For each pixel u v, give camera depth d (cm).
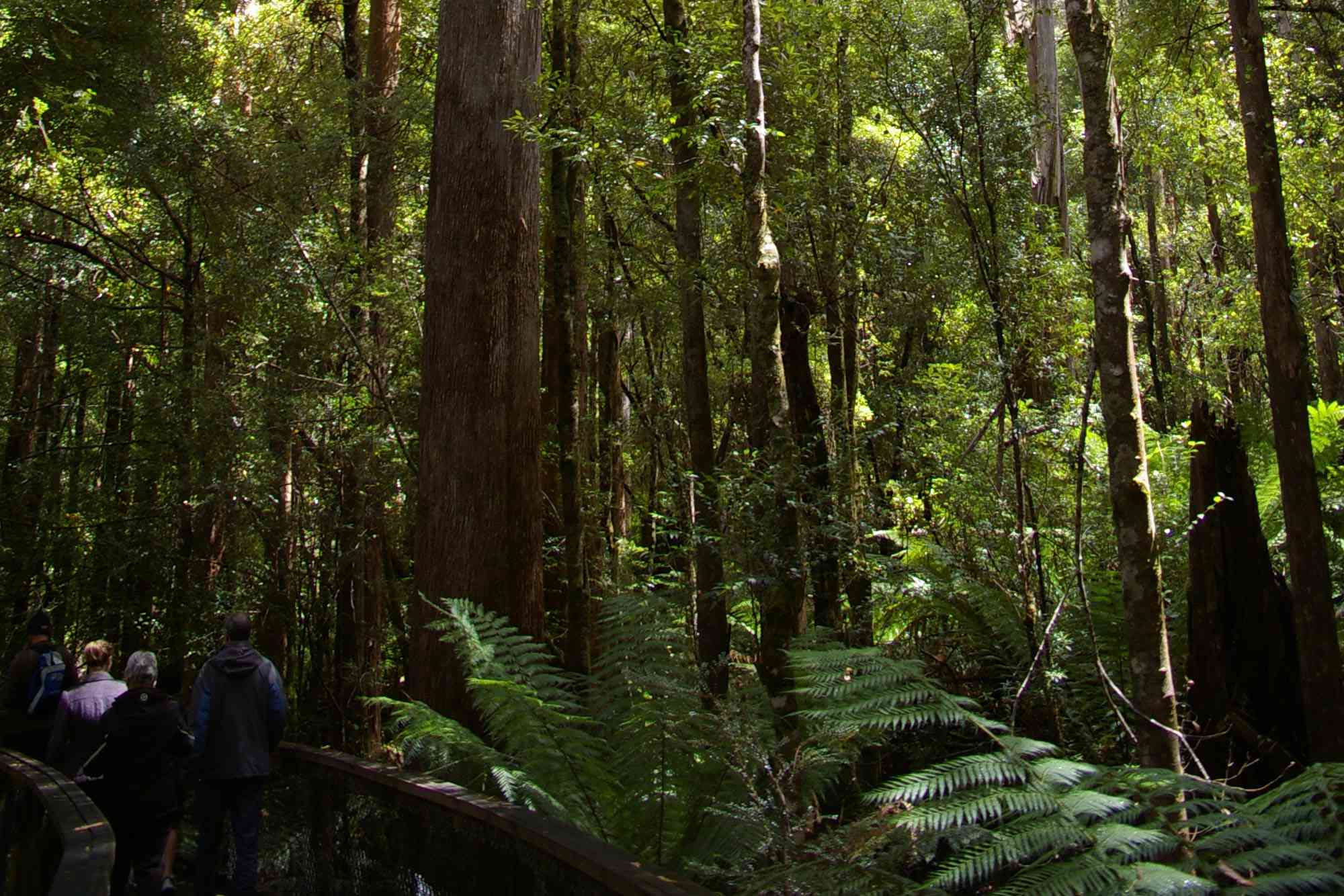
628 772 457
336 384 1014
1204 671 557
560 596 1112
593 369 1417
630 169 778
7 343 1653
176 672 851
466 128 760
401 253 1092
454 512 720
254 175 1068
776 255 617
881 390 905
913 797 338
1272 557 730
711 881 404
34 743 685
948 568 693
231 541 1041
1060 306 734
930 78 744
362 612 977
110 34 1290
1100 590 628
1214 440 576
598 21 955
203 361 1057
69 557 1115
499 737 493
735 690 582
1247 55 625
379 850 463
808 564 633
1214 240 1691
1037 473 762
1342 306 1223
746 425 1238
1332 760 520
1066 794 326
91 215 1245
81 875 316
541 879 342
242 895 492
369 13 1423
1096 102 490
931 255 869
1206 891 273
